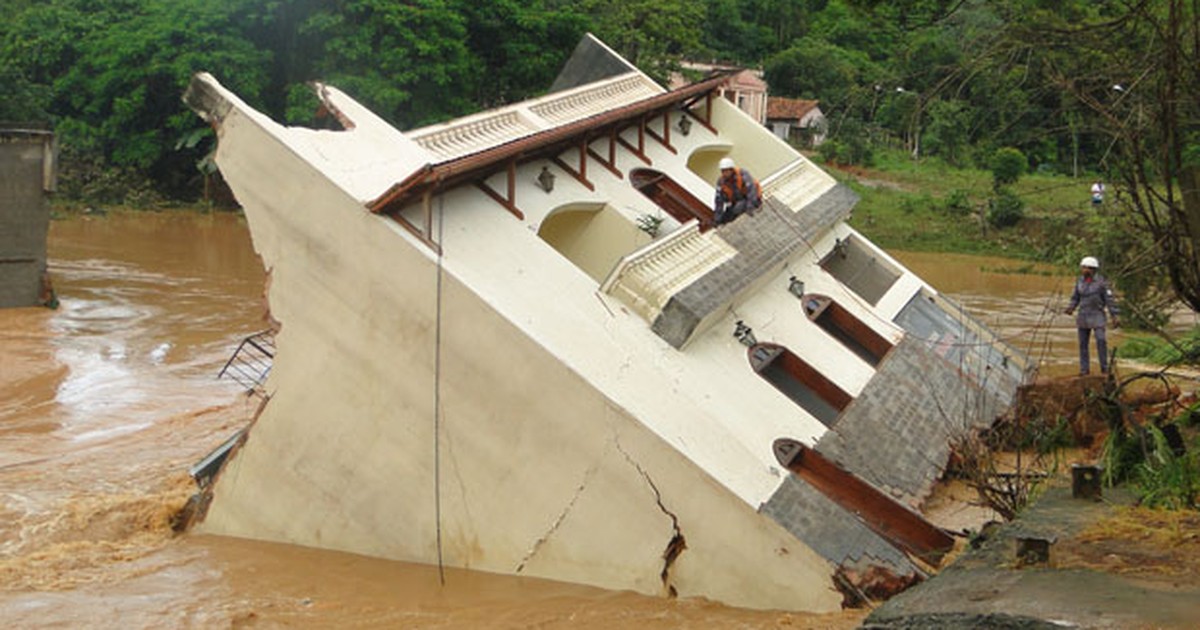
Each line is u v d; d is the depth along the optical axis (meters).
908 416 13.20
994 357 17.03
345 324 10.91
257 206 11.06
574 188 13.78
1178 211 8.95
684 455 9.79
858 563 9.58
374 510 11.12
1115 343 24.94
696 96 19.28
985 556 7.50
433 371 10.60
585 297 11.34
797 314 14.48
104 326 23.75
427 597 10.06
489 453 10.54
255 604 9.89
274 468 11.46
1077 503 8.88
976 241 44.03
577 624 9.28
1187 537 7.66
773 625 9.02
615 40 52.16
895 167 50.62
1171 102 8.56
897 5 11.30
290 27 47.75
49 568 10.78
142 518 12.37
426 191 10.60
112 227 40.53
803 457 11.09
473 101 50.56
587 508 10.24
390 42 46.53
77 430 16.55
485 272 10.80
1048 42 9.41
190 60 46.16
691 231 13.19
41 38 49.69
